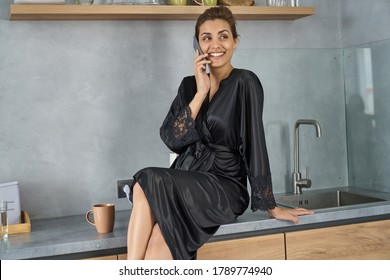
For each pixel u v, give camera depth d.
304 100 3.18
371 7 3.14
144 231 2.19
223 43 2.44
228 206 2.35
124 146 3.01
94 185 2.97
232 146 2.46
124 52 2.99
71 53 2.91
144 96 3.03
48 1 2.69
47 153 2.89
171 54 3.07
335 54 3.25
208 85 2.42
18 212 2.59
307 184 3.08
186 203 2.24
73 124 2.93
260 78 3.06
